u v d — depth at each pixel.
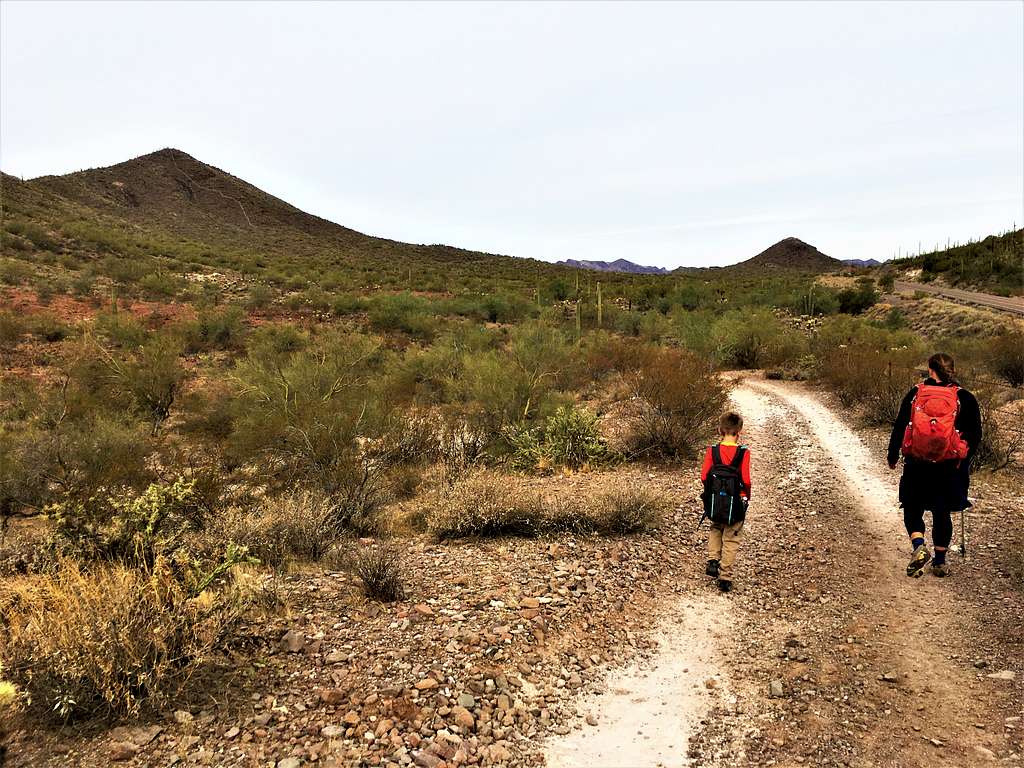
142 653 3.30
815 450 10.83
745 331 26.00
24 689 3.15
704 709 3.72
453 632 4.34
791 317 49.22
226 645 3.83
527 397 13.32
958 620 4.54
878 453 10.32
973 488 7.86
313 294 42.44
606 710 3.72
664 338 34.25
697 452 10.95
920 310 54.09
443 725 3.33
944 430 5.00
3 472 8.73
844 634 4.52
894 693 3.69
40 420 13.15
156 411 16.31
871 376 14.38
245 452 9.40
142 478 8.61
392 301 40.34
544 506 7.16
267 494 8.13
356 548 6.01
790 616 4.94
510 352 21.44
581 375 19.44
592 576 5.61
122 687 3.15
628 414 13.57
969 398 5.10
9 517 8.64
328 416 9.34
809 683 3.90
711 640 4.65
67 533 4.82
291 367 13.80
